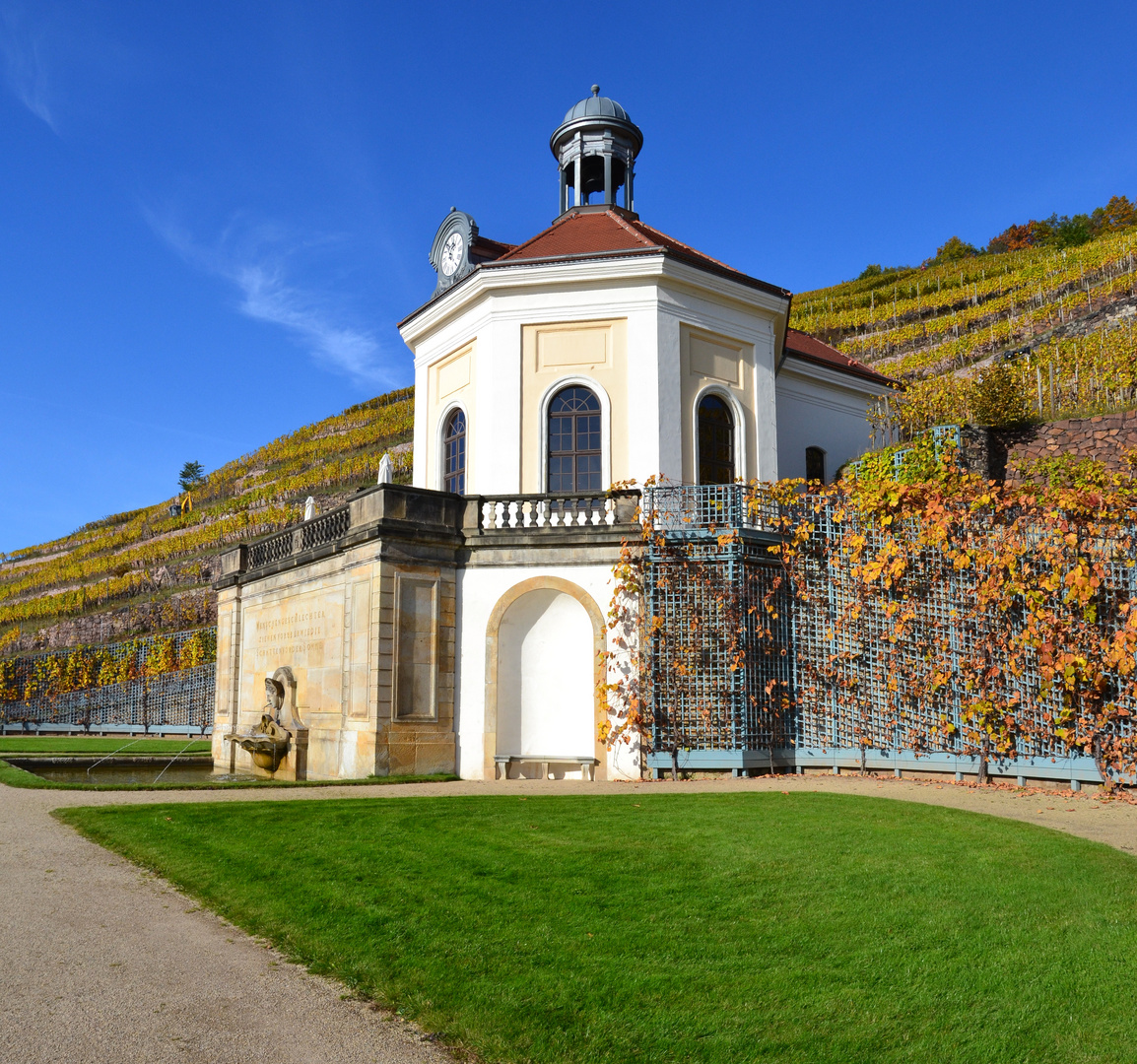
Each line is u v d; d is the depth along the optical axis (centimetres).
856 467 2188
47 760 2152
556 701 1659
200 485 8038
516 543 1652
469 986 552
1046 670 1341
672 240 2430
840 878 741
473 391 2061
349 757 1638
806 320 7331
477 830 955
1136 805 1167
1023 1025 485
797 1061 455
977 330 5703
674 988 538
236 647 2283
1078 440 2197
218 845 907
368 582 1627
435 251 2270
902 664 1467
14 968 580
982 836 883
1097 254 5897
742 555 1531
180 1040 482
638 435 1917
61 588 7044
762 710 1520
